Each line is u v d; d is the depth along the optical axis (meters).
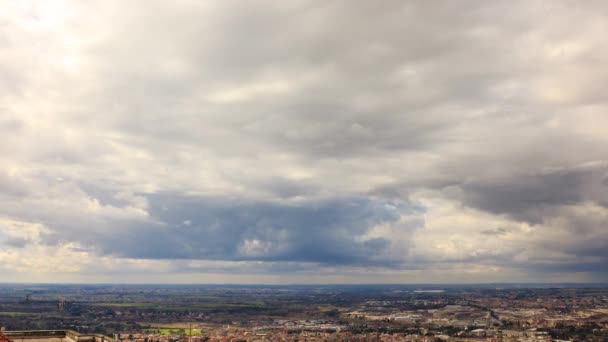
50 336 77.94
